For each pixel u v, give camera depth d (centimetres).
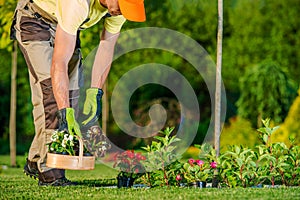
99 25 1391
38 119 820
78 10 738
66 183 839
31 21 825
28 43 821
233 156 813
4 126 2248
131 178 803
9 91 2234
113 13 778
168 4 1770
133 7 762
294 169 812
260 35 2183
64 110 736
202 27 1981
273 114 1953
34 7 822
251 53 2184
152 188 766
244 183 793
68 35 746
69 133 733
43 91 813
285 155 812
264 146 816
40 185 840
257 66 1981
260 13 2184
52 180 834
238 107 2041
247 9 2173
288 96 1958
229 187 788
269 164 808
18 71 1953
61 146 731
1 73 2019
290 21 2195
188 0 1922
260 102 1952
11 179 998
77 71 856
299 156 816
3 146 2273
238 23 2156
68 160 724
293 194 691
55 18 823
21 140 2314
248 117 2000
